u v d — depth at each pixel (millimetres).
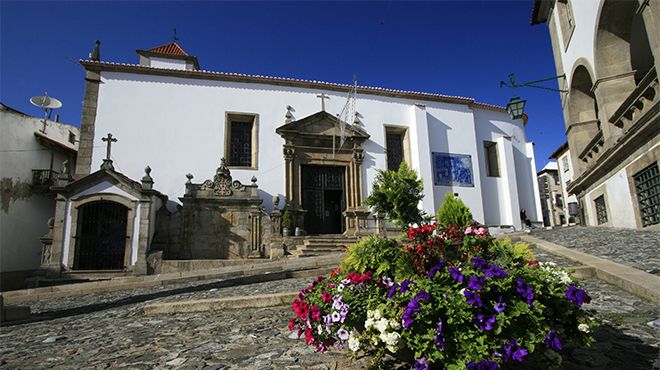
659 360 3211
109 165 15039
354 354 3211
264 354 3969
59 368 4004
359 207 21062
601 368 3123
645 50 15062
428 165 22328
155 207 16188
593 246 8945
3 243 19703
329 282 3453
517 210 24125
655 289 4824
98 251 14445
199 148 19609
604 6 11836
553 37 17219
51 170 22156
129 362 4020
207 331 5164
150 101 19531
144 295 9688
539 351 2666
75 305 9258
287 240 17125
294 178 20547
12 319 7520
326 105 22156
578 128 15695
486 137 25578
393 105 23312
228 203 17188
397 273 3119
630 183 11641
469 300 2537
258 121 20781
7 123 20516
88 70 19141
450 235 3365
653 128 9984
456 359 2535
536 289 2721
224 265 14609
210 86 20547
